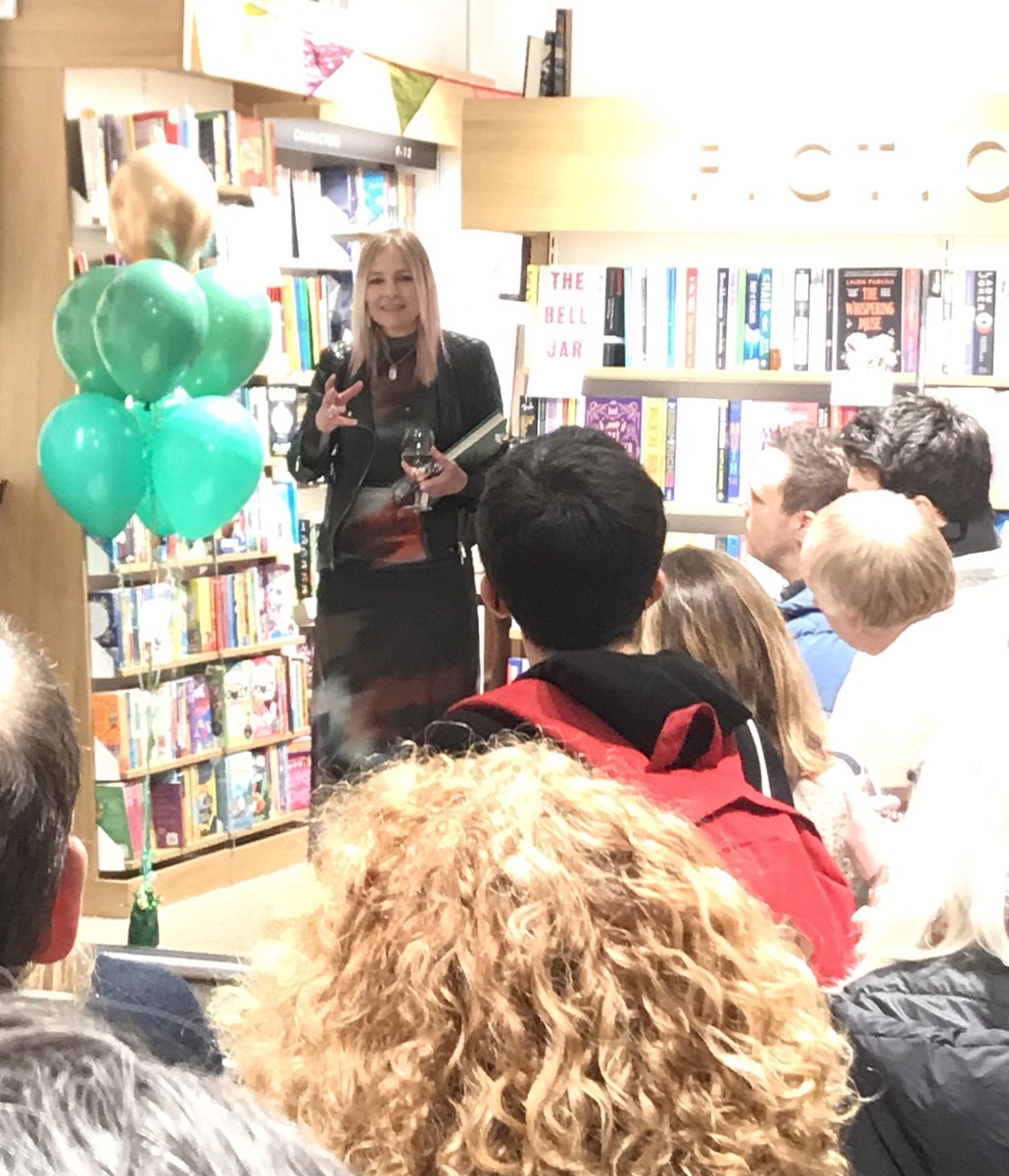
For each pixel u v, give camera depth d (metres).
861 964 1.23
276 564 5.09
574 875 0.78
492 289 5.52
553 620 1.77
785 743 1.96
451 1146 0.72
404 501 4.05
